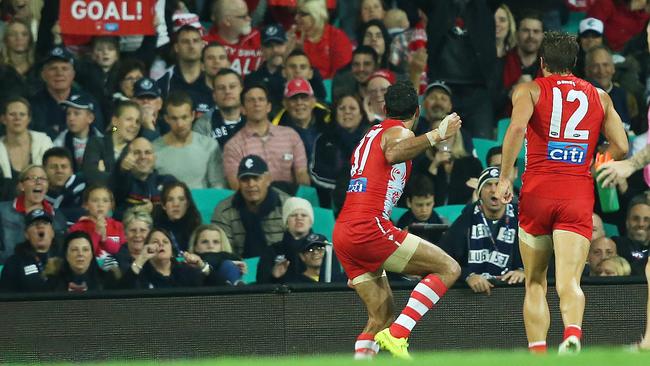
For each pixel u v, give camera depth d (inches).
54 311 1202.0
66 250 1275.8
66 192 1375.5
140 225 1328.7
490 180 1230.9
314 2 1582.2
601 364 606.9
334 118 1476.4
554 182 904.3
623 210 1445.6
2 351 1197.1
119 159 1381.6
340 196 1424.7
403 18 1624.0
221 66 1498.5
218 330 1208.8
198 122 1469.0
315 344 1210.0
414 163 1440.7
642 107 1565.0
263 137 1448.1
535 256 932.0
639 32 1657.2
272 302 1211.9
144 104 1449.3
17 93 1459.2
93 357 1201.4
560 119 903.7
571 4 1674.5
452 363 625.6
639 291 1222.9
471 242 1241.4
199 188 1434.5
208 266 1293.1
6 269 1278.3
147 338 1205.1
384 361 668.7
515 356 668.7
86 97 1448.1
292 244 1326.3
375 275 998.4
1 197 1375.5
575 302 880.3
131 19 1486.2
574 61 921.5
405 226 1369.3
